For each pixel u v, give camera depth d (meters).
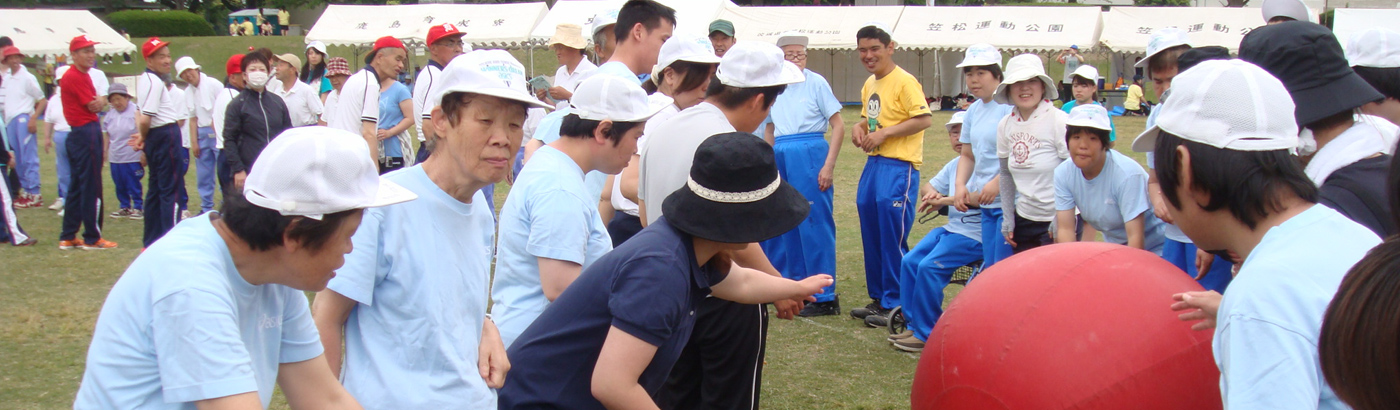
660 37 4.90
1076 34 25.67
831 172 6.20
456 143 2.50
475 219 2.67
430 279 2.52
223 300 1.89
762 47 3.88
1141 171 4.27
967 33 26.27
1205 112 1.88
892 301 6.01
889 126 6.00
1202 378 2.14
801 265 6.23
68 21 25.56
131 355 1.88
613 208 4.73
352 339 2.57
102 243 8.51
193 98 9.71
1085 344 2.20
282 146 1.90
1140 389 2.15
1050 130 4.86
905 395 4.75
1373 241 1.77
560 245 3.17
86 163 8.31
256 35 46.47
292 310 2.21
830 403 4.64
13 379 4.94
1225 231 1.94
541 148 3.40
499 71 2.45
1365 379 1.28
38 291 6.82
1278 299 1.66
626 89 3.27
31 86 10.99
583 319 2.61
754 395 3.61
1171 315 2.21
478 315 2.68
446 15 26.02
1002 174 5.06
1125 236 4.45
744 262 3.46
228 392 1.85
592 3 24.88
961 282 5.82
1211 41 24.91
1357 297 1.30
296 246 1.92
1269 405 1.61
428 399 2.50
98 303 6.49
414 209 2.52
